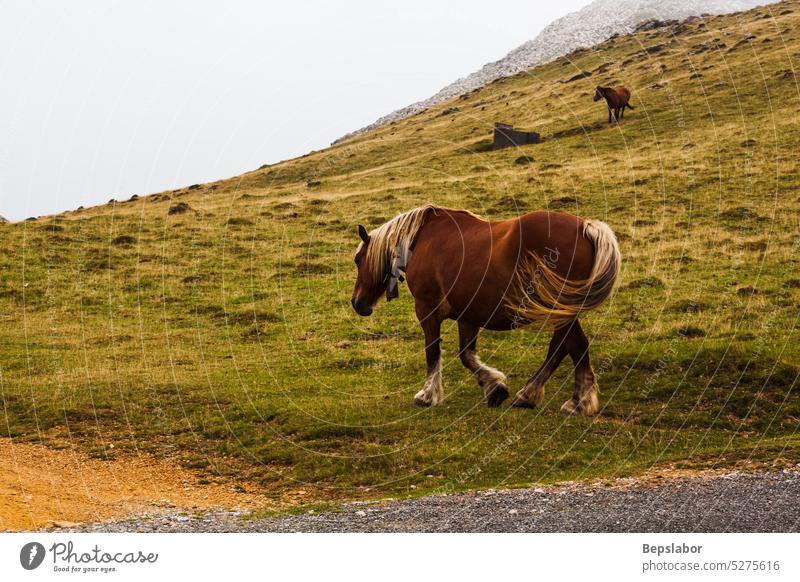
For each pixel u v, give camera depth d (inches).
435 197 1414.9
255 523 326.3
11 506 383.6
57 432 554.9
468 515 309.6
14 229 1315.2
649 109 1952.5
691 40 2699.3
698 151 1486.2
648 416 493.4
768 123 1573.6
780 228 1019.3
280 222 1362.0
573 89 2529.5
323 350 757.9
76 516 377.1
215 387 642.2
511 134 1952.5
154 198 1996.8
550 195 1338.6
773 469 345.4
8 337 849.5
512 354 673.6
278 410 561.3
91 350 799.1
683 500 304.7
